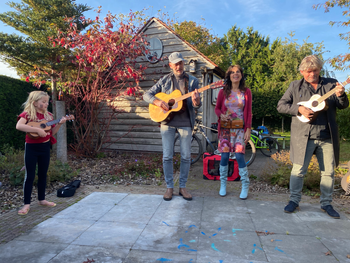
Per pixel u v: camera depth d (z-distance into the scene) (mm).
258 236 2217
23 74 7875
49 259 1835
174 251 1950
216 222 2520
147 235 2225
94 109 6469
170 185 3275
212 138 7648
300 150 2746
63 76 7203
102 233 2266
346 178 3287
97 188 3840
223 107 3402
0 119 5789
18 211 2729
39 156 2896
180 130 3279
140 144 7379
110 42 5645
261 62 25672
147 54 7051
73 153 6930
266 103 15430
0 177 4062
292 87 2855
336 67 6602
